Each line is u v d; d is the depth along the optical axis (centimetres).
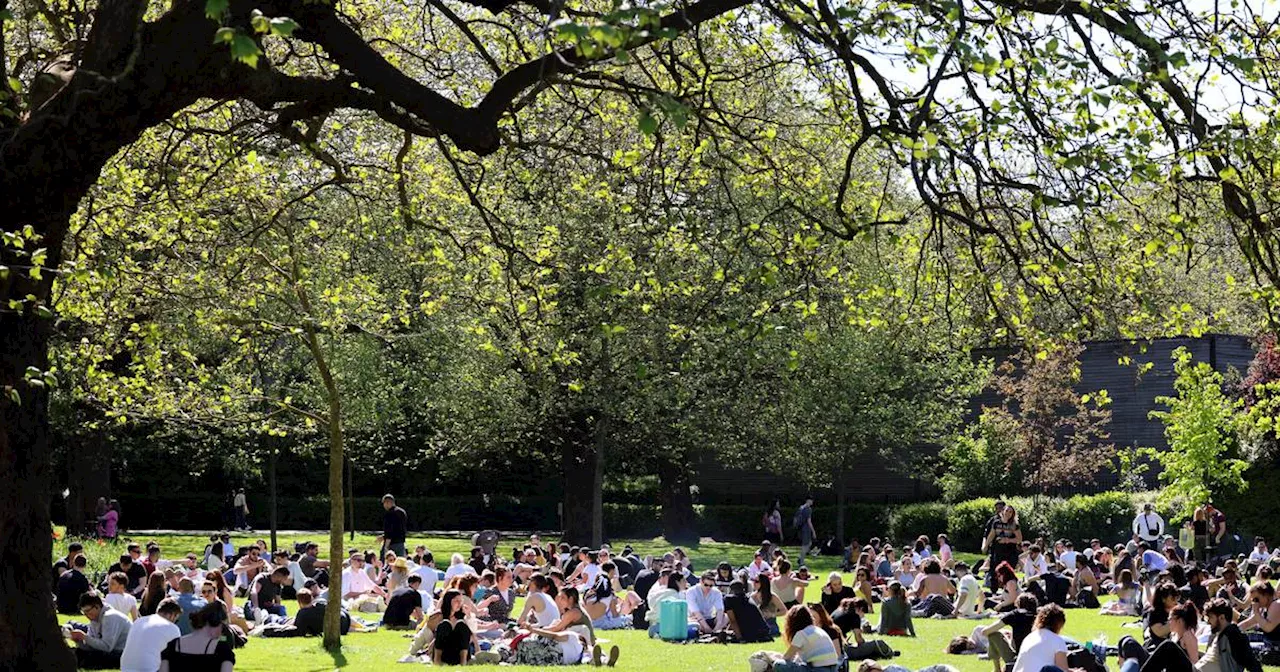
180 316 2103
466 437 3900
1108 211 1181
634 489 5612
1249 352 4297
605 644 2014
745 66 1470
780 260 1309
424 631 1814
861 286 1466
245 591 2630
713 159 1462
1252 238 1120
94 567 2734
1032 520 3994
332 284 2261
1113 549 3634
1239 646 1440
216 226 1748
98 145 975
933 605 2452
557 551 3075
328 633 1881
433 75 1633
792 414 4009
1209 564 3080
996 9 1093
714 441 4050
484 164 1581
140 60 955
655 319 2894
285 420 3806
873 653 1878
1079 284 1219
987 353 4581
